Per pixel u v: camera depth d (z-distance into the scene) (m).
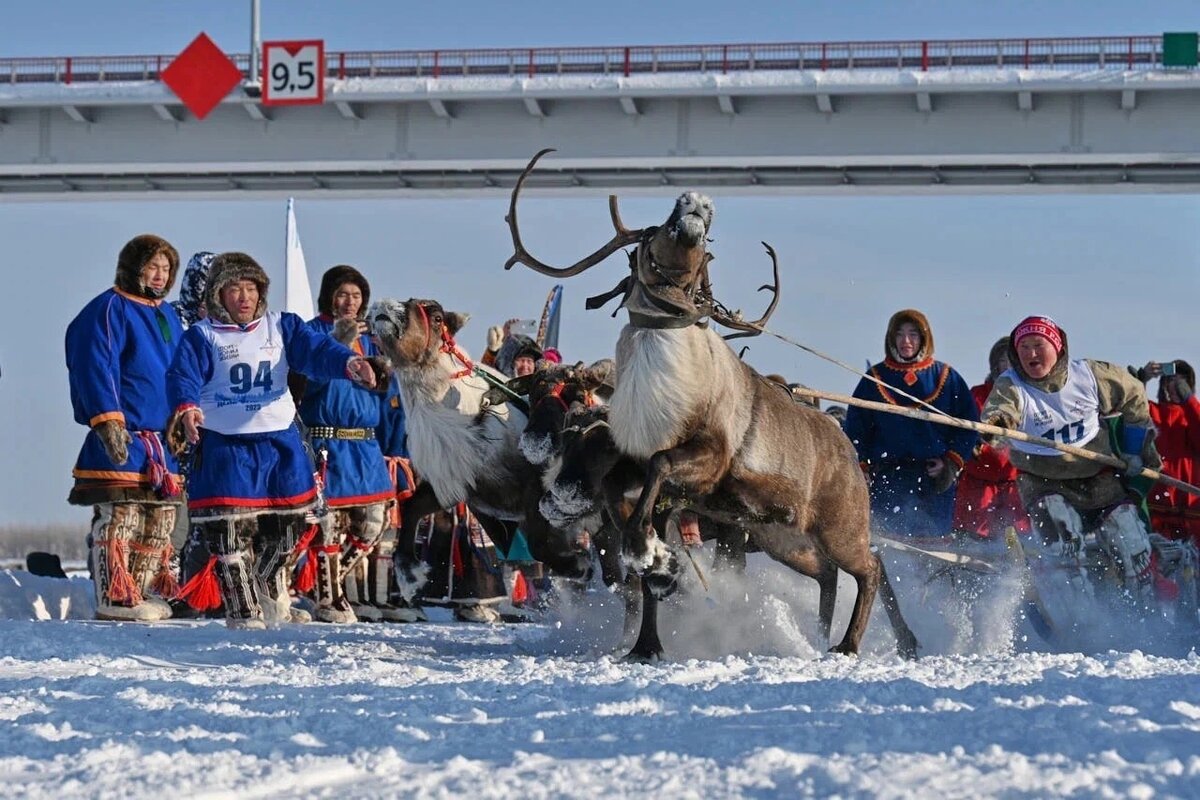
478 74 80.06
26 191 87.31
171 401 19.56
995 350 28.05
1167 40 74.50
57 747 9.16
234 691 11.85
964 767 8.21
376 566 25.25
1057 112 76.81
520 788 7.92
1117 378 20.84
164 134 83.75
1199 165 78.12
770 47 77.88
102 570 22.34
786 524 16.86
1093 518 20.88
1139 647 19.33
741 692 11.32
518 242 16.70
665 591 15.71
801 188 82.00
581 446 16.36
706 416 15.70
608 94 78.31
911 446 22.89
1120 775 8.05
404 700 11.12
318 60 80.75
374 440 24.19
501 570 26.06
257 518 20.41
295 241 33.69
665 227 15.46
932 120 77.81
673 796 7.71
